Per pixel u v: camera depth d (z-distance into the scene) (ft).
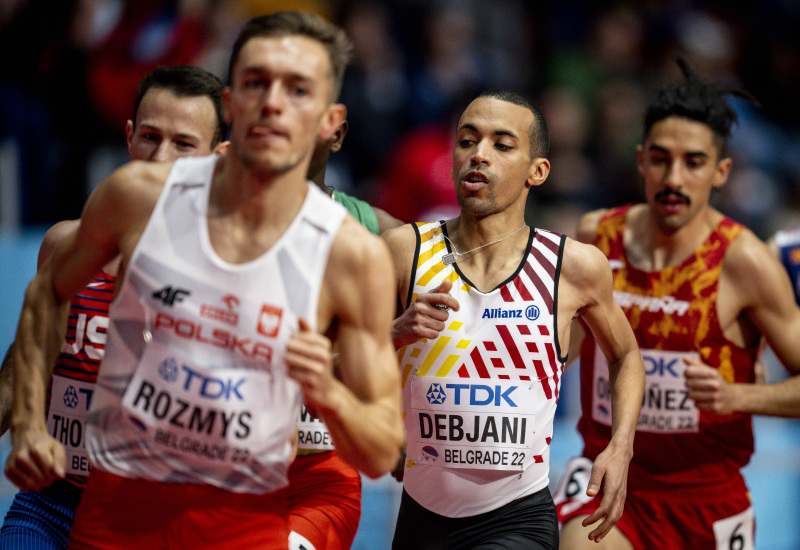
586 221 49.16
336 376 33.68
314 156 39.17
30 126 73.26
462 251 36.42
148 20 77.92
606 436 45.24
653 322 45.73
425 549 36.40
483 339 35.27
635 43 109.81
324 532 38.34
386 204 86.74
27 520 35.63
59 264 28.81
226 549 28.91
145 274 26.94
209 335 26.81
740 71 117.39
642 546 45.57
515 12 106.32
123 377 27.73
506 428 35.24
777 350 45.44
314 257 26.91
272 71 25.94
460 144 36.45
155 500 28.50
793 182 111.45
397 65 94.73
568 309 35.83
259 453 27.76
